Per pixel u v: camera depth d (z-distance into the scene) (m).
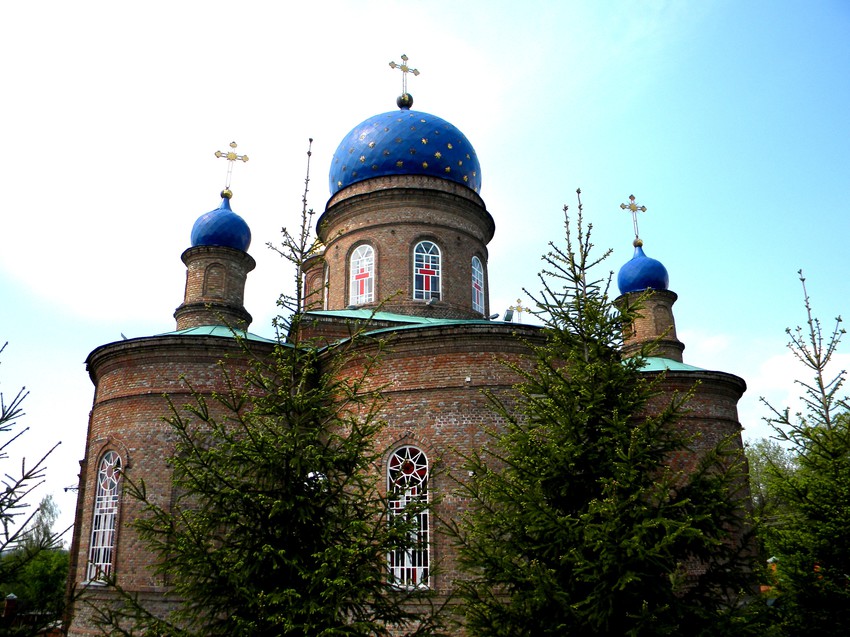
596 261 12.02
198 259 29.34
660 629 8.73
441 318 27.64
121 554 20.52
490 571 10.14
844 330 13.98
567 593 9.30
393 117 30.30
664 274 34.22
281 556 9.48
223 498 9.99
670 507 9.66
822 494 12.15
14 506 9.21
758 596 10.20
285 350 11.40
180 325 28.50
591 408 10.44
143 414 21.56
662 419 10.56
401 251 28.28
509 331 19.61
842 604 11.53
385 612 10.39
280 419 10.80
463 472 18.41
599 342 11.23
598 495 10.38
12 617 8.98
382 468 18.95
